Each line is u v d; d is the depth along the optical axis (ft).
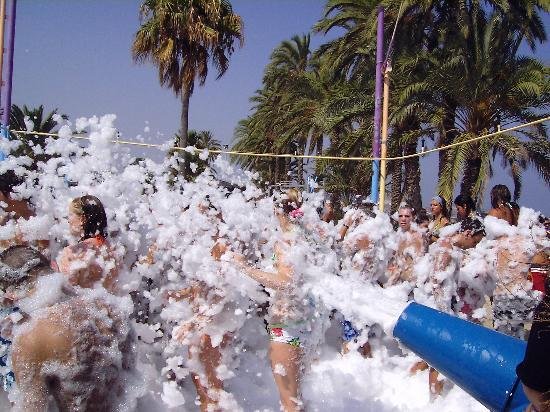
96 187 15.98
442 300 16.39
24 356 8.38
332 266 16.93
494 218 17.54
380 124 30.48
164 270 14.80
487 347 8.97
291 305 12.80
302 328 12.76
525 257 16.29
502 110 53.83
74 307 8.71
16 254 8.89
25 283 8.74
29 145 16.61
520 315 16.26
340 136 71.36
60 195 15.46
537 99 51.44
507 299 16.49
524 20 55.31
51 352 8.32
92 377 8.54
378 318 10.83
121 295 12.28
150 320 14.71
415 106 54.65
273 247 13.85
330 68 74.95
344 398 15.75
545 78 51.47
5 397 10.30
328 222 26.58
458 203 21.16
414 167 61.41
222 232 15.62
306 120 82.58
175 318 13.93
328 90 78.33
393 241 21.16
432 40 61.52
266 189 18.40
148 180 17.61
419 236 20.86
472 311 17.12
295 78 86.12
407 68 55.31
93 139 16.08
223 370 13.34
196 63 72.08
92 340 8.63
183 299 13.96
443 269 16.43
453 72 52.19
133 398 9.33
